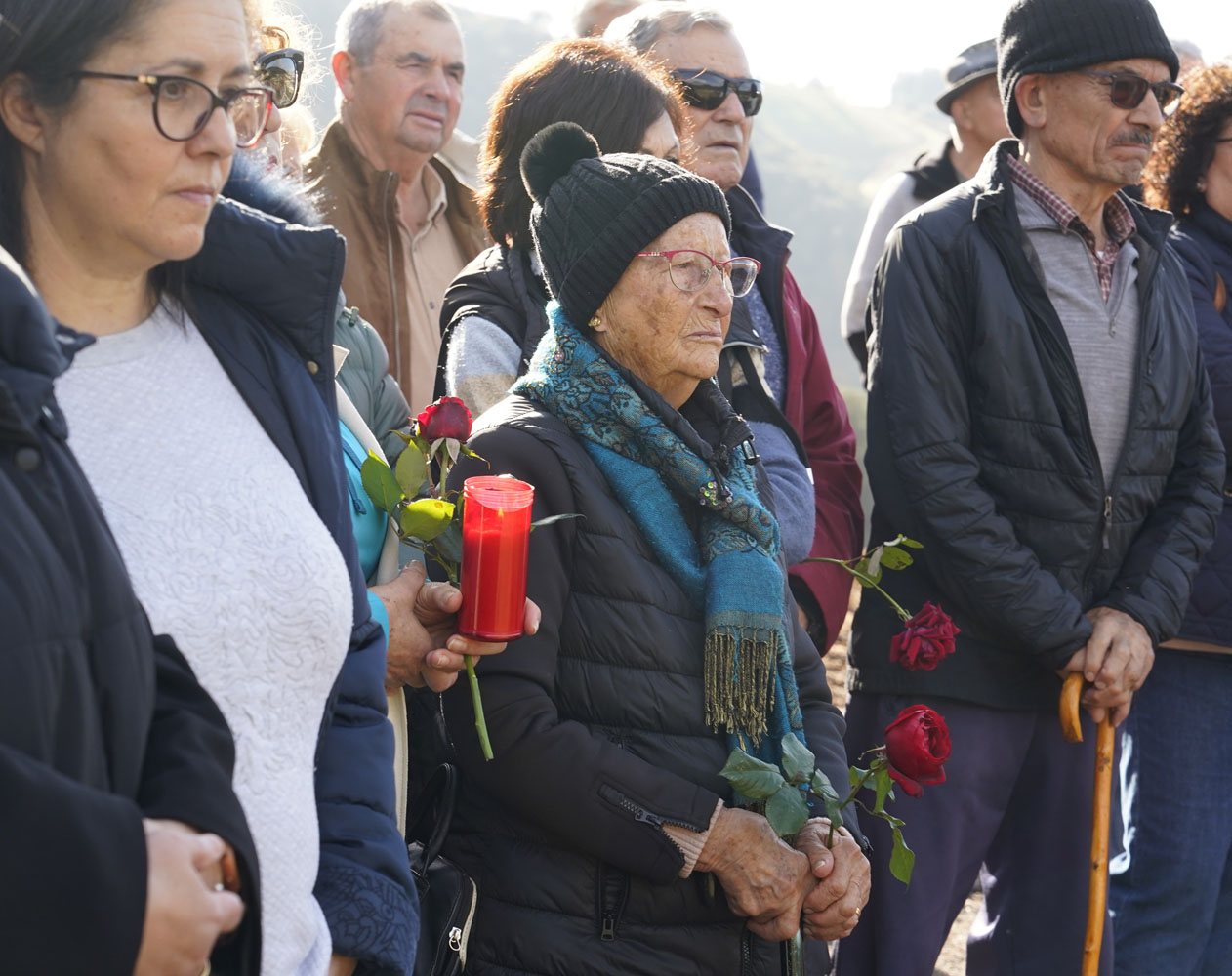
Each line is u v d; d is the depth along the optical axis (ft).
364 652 7.06
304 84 11.65
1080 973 13.21
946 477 12.67
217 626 5.77
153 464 5.87
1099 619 12.85
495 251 11.46
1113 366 13.12
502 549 7.95
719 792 8.97
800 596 13.76
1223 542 14.47
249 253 6.63
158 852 4.81
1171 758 14.71
